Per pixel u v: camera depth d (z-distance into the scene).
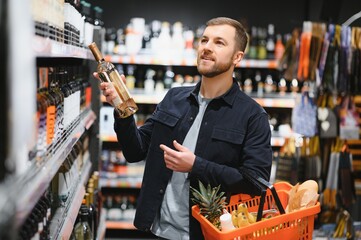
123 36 5.34
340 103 4.50
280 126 5.33
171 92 2.60
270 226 2.03
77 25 2.90
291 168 4.35
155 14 5.55
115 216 5.20
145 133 2.63
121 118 2.40
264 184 2.11
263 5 5.57
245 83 5.35
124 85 2.40
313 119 4.39
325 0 5.14
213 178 2.26
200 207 2.20
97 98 4.24
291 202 2.29
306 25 4.35
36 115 1.72
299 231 2.14
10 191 1.04
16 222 1.06
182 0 5.55
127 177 5.16
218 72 2.34
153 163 2.48
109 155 5.23
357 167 5.23
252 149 2.34
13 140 1.01
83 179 3.37
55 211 2.60
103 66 2.42
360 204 4.79
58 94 2.37
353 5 5.53
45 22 1.87
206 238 2.12
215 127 2.38
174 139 2.47
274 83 5.48
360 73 4.33
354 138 4.46
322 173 4.50
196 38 5.37
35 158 1.67
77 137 2.69
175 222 2.40
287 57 4.54
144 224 2.45
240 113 2.39
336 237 4.30
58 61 3.42
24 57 1.05
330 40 4.29
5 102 1.00
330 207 4.48
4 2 1.00
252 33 5.36
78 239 2.98
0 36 1.00
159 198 2.45
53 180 2.70
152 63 4.94
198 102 2.46
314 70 4.32
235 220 2.10
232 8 5.57
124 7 5.52
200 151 2.38
